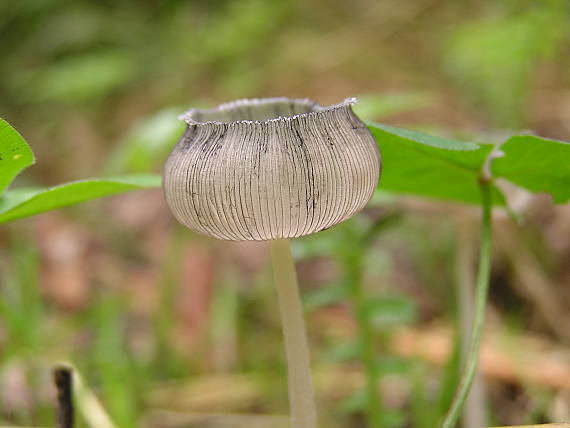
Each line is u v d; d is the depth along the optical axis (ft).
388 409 0.66
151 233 1.05
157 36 1.46
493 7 1.18
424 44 1.32
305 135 0.30
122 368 0.69
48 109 1.44
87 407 0.58
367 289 0.82
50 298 0.93
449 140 0.36
